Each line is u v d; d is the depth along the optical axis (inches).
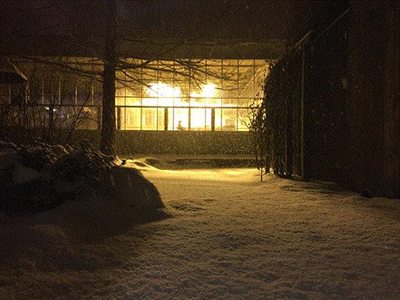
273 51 679.7
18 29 325.1
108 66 374.9
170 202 232.5
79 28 367.6
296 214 211.0
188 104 775.7
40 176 180.2
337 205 236.2
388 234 171.5
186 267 133.0
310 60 358.9
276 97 395.5
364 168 275.7
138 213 197.2
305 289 116.5
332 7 339.9
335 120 327.3
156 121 772.0
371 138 269.0
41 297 113.7
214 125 771.4
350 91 295.9
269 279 123.8
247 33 657.0
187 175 425.7
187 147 705.6
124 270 131.5
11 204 179.8
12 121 264.8
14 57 338.0
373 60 266.8
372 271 129.6
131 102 772.0
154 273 127.8
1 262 131.7
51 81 302.0
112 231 173.2
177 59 349.1
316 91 368.8
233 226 183.9
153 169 472.4
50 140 262.2
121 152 703.1
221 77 369.4
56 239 149.4
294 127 379.9
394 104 249.8
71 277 126.7
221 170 512.1
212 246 155.3
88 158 202.4
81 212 179.0
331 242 160.9
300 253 147.6
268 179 366.9
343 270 130.2
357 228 181.6
